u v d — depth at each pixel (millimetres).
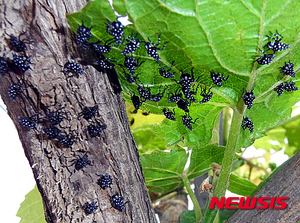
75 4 104
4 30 99
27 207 190
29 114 113
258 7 98
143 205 131
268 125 162
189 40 107
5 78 107
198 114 156
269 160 246
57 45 104
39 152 118
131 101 152
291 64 122
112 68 124
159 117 227
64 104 112
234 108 142
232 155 150
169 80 130
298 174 119
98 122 117
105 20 98
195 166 176
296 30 107
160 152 164
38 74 105
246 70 123
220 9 97
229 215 167
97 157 120
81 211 123
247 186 192
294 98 150
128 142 126
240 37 107
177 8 95
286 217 117
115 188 123
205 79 130
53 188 121
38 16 99
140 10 95
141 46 111
